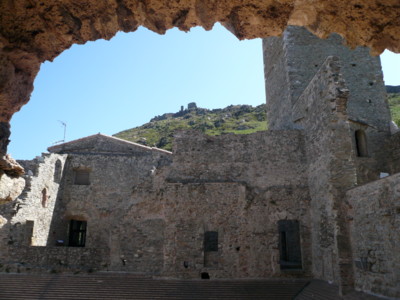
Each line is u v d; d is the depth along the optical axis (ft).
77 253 64.13
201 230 58.23
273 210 58.39
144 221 66.54
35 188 72.79
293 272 55.67
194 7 17.53
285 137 61.67
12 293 51.60
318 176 54.13
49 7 15.84
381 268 37.73
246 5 17.34
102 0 16.58
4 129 18.94
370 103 71.56
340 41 74.59
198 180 61.11
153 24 18.26
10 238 65.77
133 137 252.62
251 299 49.21
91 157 87.20
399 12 16.78
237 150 62.39
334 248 47.11
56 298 50.21
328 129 50.42
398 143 64.80
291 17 18.69
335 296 43.55
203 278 56.24
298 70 72.23
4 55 16.43
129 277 56.39
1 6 14.98
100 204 84.02
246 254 56.90
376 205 39.01
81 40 18.06
